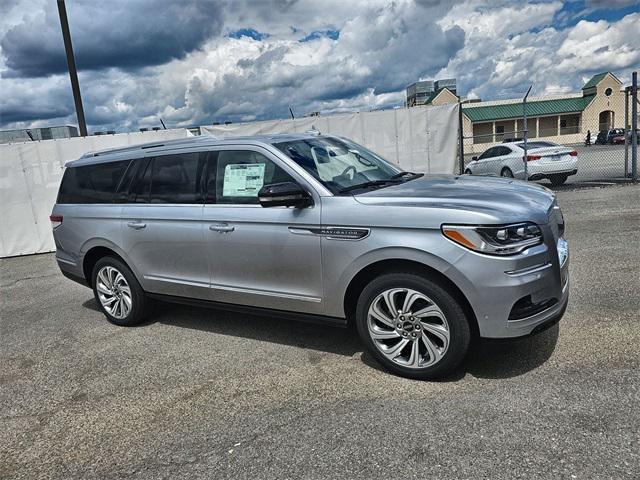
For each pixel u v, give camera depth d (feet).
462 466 8.27
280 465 8.81
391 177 14.44
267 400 11.15
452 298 10.59
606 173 52.08
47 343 16.47
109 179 16.87
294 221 12.37
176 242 14.83
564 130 185.47
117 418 11.07
